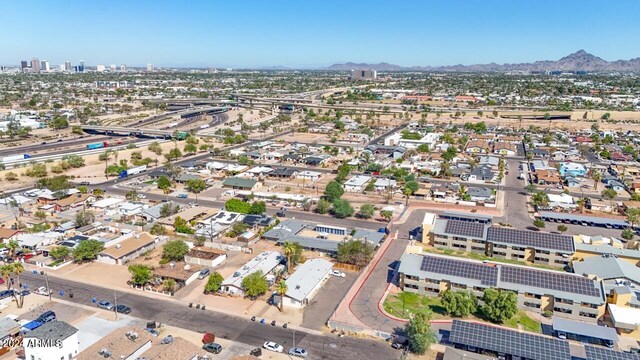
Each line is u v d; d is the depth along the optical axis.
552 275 103.44
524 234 129.25
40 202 174.88
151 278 113.31
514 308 93.75
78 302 102.88
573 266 117.44
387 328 92.88
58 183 184.25
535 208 173.38
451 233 133.88
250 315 98.00
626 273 107.06
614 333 89.25
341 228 146.62
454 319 91.44
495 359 78.06
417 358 83.00
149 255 129.62
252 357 77.69
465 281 104.50
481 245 131.12
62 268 120.81
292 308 101.19
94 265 123.00
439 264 109.81
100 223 153.75
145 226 148.88
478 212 169.62
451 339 83.94
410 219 161.50
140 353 80.56
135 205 168.50
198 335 90.00
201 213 160.88
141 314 97.81
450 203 178.38
